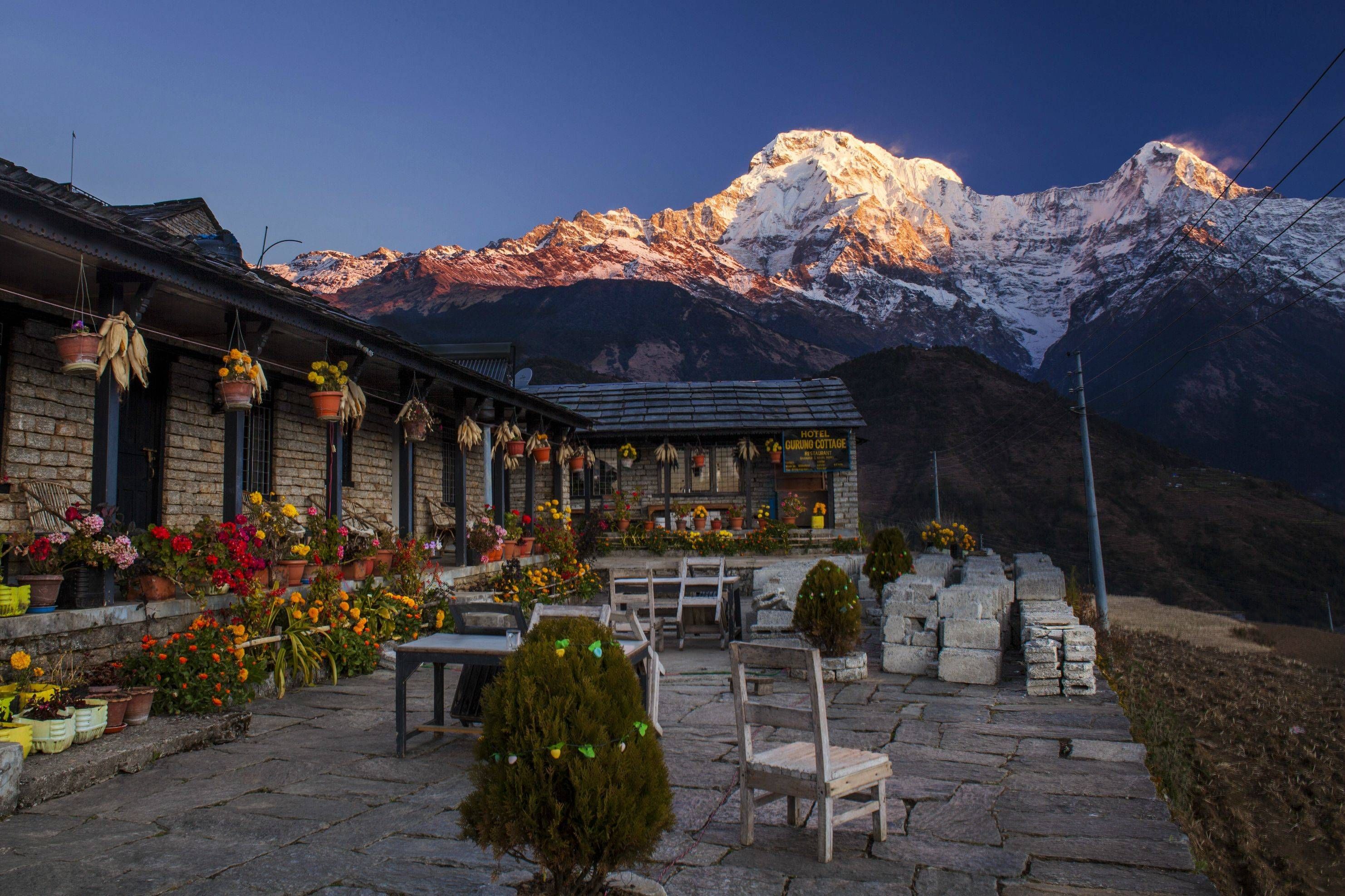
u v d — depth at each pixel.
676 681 9.62
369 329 10.51
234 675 7.24
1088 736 7.13
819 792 4.55
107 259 6.79
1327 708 17.48
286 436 11.96
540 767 3.59
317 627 8.91
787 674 9.95
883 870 4.44
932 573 16.31
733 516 23.38
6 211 5.97
